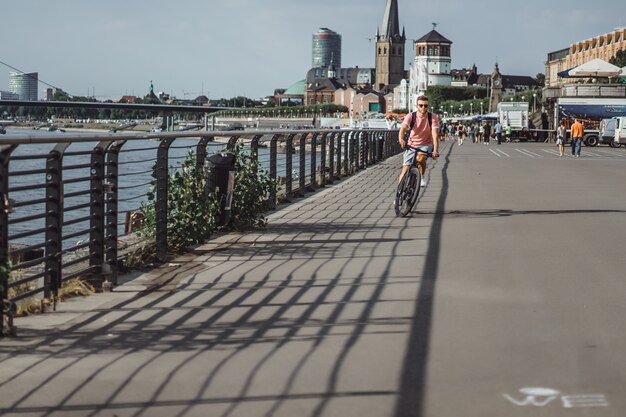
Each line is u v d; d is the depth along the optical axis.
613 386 4.96
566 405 4.62
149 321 6.81
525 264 9.48
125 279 8.88
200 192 11.34
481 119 106.38
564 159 40.09
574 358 5.59
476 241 11.42
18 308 7.18
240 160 13.09
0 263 6.62
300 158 19.39
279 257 10.14
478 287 8.12
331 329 6.43
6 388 5.02
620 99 70.19
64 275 7.99
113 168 9.09
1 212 6.66
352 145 29.16
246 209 12.77
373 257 10.06
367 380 5.10
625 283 8.31
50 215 7.73
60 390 4.97
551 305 7.29
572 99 70.81
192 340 6.14
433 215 14.90
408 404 4.65
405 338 6.13
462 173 28.17
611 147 64.12
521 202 17.44
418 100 14.63
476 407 4.59
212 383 5.07
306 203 17.50
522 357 5.61
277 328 6.49
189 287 8.32
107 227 8.86
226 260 9.98
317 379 5.13
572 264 9.48
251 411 4.56
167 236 10.70
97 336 6.32
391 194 19.86
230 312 7.09
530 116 87.44
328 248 10.87
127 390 4.96
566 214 14.96
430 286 8.17
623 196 18.94
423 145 14.59
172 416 4.50
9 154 6.79
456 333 6.29
